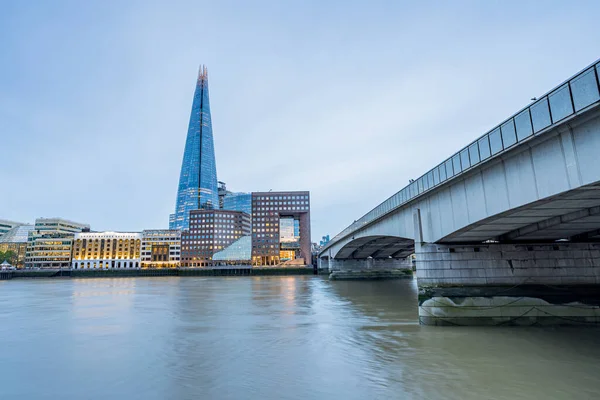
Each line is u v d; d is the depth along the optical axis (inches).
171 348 901.2
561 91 601.6
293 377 661.9
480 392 567.5
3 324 1320.1
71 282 5132.9
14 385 650.8
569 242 1065.5
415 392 574.2
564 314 1025.5
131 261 7775.6
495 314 1056.2
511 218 876.0
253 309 1667.1
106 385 644.1
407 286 3029.0
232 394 586.9
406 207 1433.3
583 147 589.0
